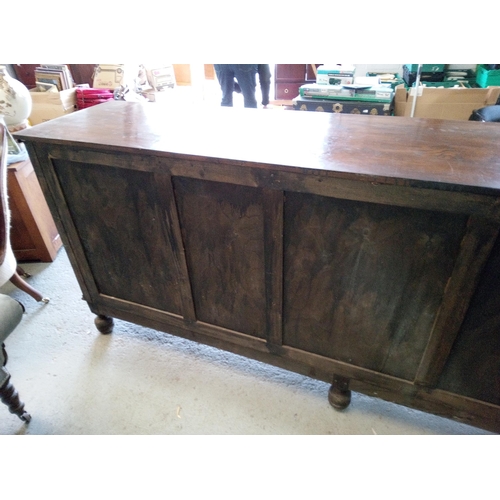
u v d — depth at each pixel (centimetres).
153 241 117
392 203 81
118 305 142
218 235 107
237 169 91
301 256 99
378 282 94
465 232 78
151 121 120
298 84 325
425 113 239
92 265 136
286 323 114
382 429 121
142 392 134
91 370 142
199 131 110
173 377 139
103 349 151
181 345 152
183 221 109
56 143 108
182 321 133
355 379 115
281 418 125
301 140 100
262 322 118
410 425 121
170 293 128
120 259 129
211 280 117
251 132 108
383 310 98
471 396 102
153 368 143
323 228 92
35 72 229
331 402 124
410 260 87
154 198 108
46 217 194
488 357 93
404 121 115
